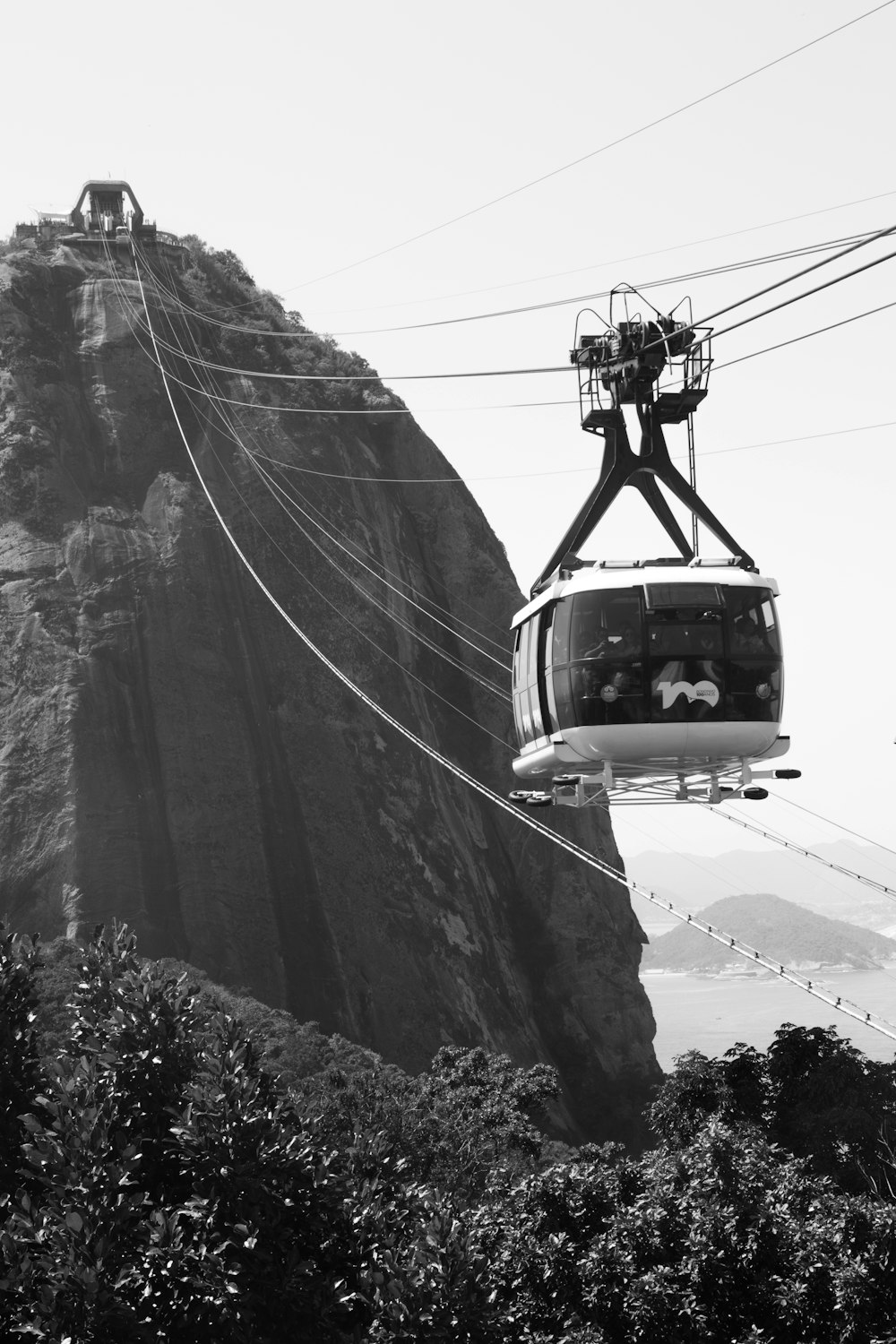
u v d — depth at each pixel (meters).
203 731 89.25
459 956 89.62
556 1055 97.50
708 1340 24.03
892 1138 35.00
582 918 102.12
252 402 104.94
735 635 20.75
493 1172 36.59
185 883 83.94
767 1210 25.75
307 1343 18.48
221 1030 22.08
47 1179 18.31
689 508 21.69
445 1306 17.94
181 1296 17.66
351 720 94.00
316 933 85.88
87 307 103.81
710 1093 36.91
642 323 21.81
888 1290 24.62
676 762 22.00
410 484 113.06
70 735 85.25
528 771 24.19
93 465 98.12
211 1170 19.02
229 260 120.94
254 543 97.19
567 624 21.14
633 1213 26.11
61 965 52.69
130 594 91.94
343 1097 40.97
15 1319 16.61
